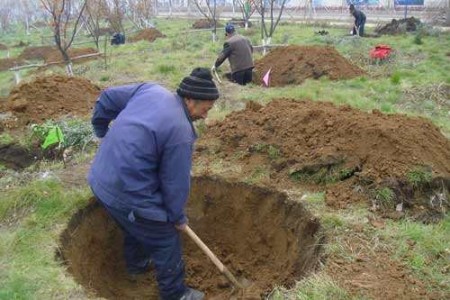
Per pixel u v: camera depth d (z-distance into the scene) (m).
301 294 3.33
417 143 4.84
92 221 4.68
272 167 5.17
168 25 29.30
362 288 3.36
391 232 4.03
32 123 7.50
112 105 3.83
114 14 24.36
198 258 4.98
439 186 4.52
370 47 14.55
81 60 16.17
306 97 8.64
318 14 32.19
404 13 27.86
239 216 5.00
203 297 4.11
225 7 40.12
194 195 5.14
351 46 14.81
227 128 5.87
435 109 8.09
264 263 4.71
